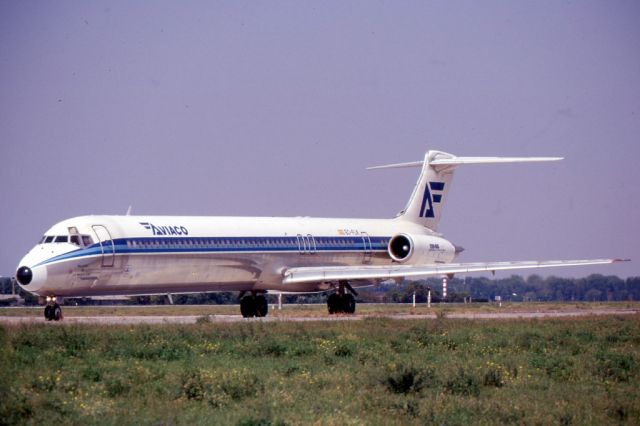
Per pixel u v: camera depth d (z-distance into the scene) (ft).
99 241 491.31
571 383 294.46
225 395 245.24
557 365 326.24
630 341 426.92
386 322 488.44
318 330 420.36
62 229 494.59
